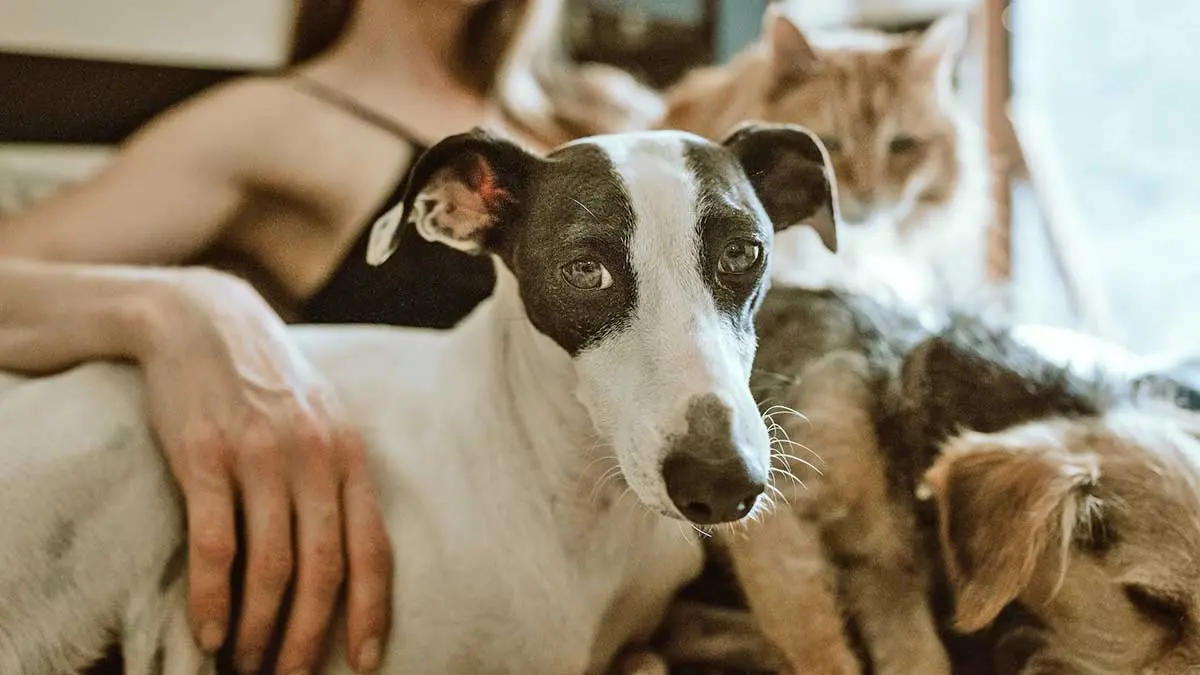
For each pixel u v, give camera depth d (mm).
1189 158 998
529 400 525
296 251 722
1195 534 473
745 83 807
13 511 503
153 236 693
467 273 685
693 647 547
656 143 502
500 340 536
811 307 567
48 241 666
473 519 523
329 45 789
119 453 519
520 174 513
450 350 568
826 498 518
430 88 771
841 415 528
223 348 527
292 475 506
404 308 678
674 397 447
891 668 497
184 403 516
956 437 514
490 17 798
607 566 535
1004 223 932
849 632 509
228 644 512
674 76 970
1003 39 1010
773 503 495
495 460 531
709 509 438
